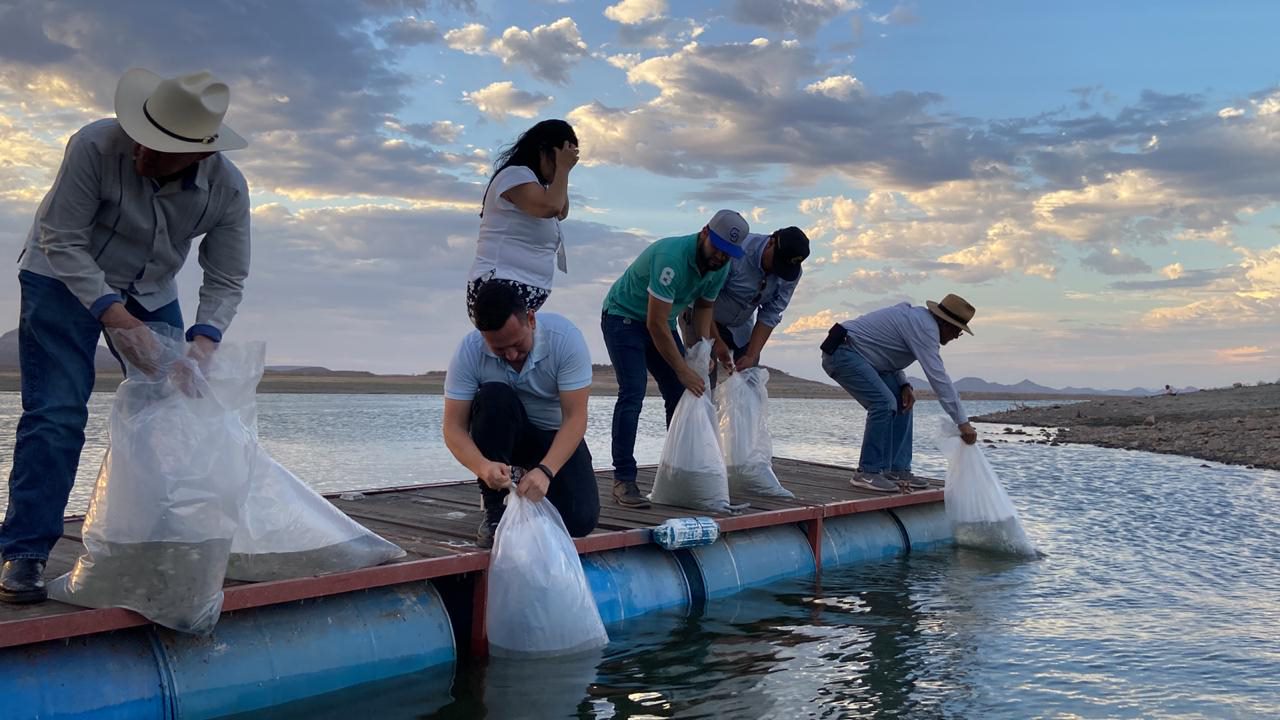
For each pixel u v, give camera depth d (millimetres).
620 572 4559
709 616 4559
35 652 2742
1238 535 7172
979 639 4215
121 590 2871
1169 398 29250
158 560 2873
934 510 6930
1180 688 3572
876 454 6824
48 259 2943
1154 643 4176
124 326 2928
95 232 3084
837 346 6844
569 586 3875
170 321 3365
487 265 4469
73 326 3025
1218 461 13625
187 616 2920
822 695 3441
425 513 5039
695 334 5949
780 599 4949
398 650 3549
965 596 5070
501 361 4133
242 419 3100
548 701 3305
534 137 4512
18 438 2979
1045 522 7770
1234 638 4262
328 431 18125
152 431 2910
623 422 5375
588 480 4320
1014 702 3398
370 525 4625
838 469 8141
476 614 3898
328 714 3109
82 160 2938
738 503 5809
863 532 6270
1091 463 13125
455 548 4023
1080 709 3334
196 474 2920
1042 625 4469
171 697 2916
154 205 3096
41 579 2939
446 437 4125
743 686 3518
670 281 5070
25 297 3018
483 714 3164
